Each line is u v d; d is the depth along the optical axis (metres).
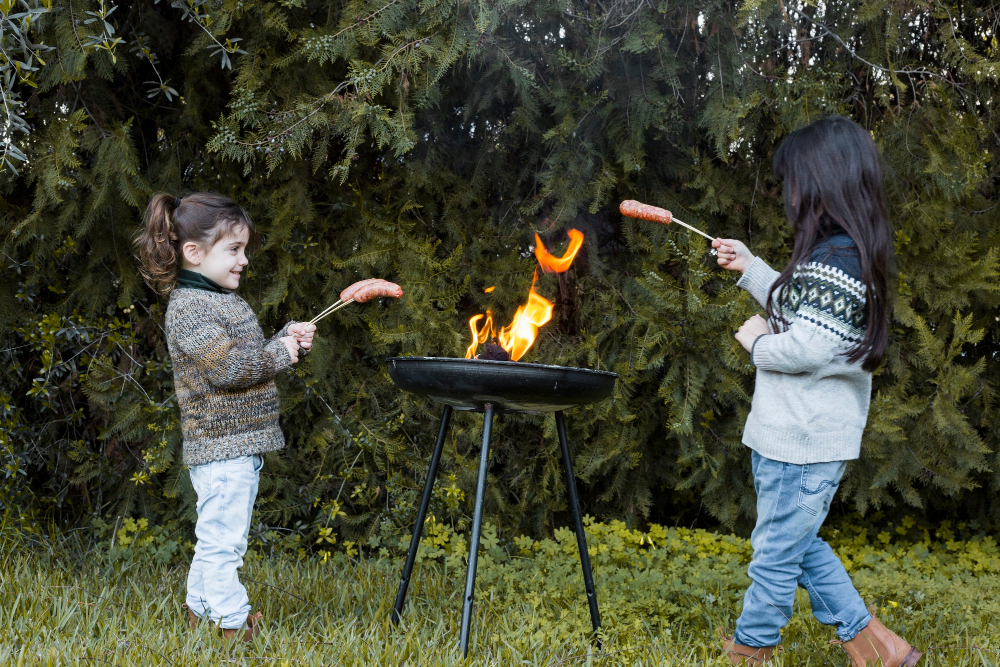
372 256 3.13
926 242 3.11
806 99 2.82
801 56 2.99
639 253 3.29
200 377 2.23
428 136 3.17
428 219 3.34
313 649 2.07
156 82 3.12
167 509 3.37
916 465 3.20
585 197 2.98
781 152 2.07
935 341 3.07
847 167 1.96
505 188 3.34
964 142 2.89
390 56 2.52
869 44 2.93
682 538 3.37
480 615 2.55
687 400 3.06
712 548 3.28
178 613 2.42
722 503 3.40
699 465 3.36
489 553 3.18
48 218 2.94
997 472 3.36
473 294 3.32
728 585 2.86
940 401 3.09
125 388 3.21
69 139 2.64
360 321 3.30
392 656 2.06
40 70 2.55
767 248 3.20
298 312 3.26
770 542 2.03
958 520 3.80
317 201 3.32
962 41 2.83
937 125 3.01
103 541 3.21
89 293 3.14
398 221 3.19
